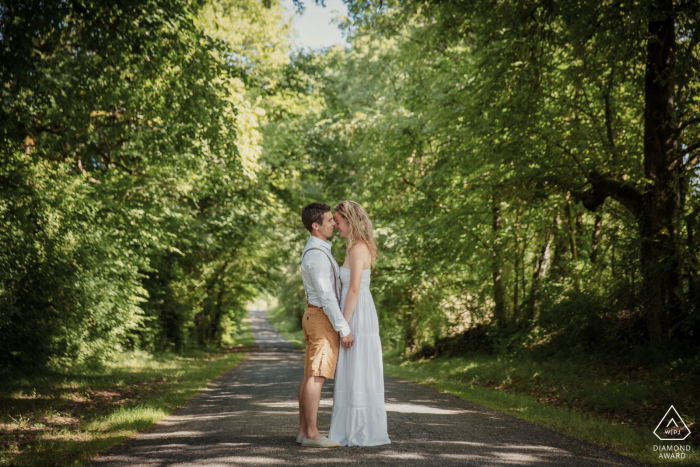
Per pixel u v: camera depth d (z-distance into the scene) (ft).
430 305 60.90
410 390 28.99
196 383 32.40
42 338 31.89
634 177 35.09
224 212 64.69
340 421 12.85
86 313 37.91
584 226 49.16
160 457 11.70
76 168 37.47
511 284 51.75
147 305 62.23
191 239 62.69
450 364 45.91
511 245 50.78
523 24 31.96
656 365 26.91
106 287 40.24
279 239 92.63
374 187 61.00
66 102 28.48
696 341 28.19
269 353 91.91
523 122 34.63
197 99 30.19
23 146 29.45
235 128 33.55
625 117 39.78
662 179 31.17
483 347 52.03
